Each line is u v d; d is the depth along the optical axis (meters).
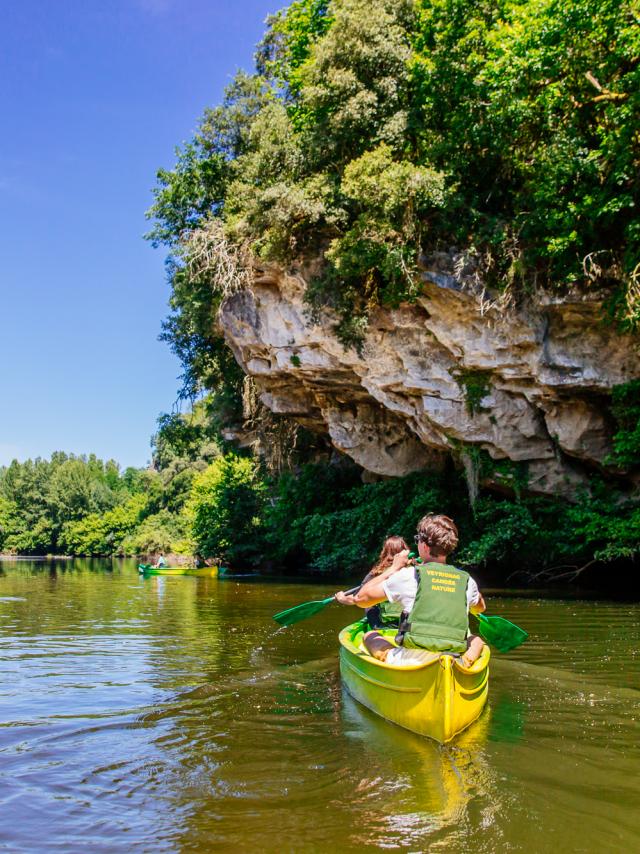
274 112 15.71
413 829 2.77
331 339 15.84
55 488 80.50
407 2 13.95
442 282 13.57
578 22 10.49
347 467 22.97
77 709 4.80
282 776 3.39
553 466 14.84
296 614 6.47
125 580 23.94
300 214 14.53
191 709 4.77
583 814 2.91
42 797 3.18
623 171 10.67
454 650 4.30
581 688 5.25
